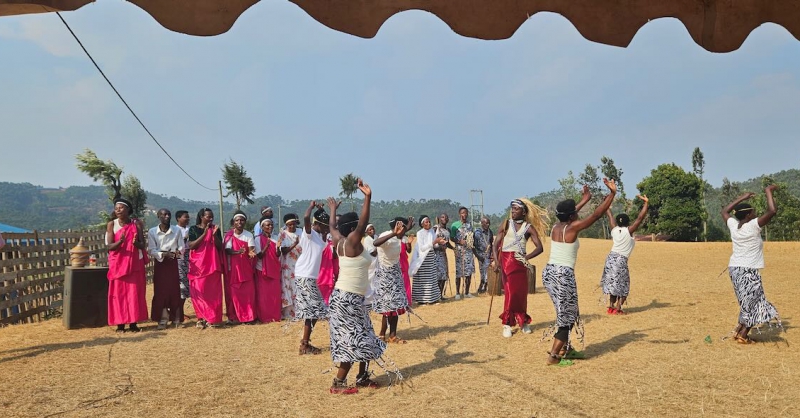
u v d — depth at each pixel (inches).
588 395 225.5
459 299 538.9
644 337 330.0
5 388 243.3
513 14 151.8
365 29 144.9
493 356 297.0
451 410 210.7
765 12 165.2
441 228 550.0
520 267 345.1
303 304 307.9
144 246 389.7
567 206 278.2
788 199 2258.9
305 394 234.7
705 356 283.9
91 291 402.0
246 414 209.8
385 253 330.3
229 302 410.9
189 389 241.8
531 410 208.4
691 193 2368.4
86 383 251.3
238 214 416.8
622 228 410.0
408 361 290.4
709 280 645.3
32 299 459.2
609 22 157.8
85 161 1203.9
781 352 289.3
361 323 237.0
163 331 384.5
